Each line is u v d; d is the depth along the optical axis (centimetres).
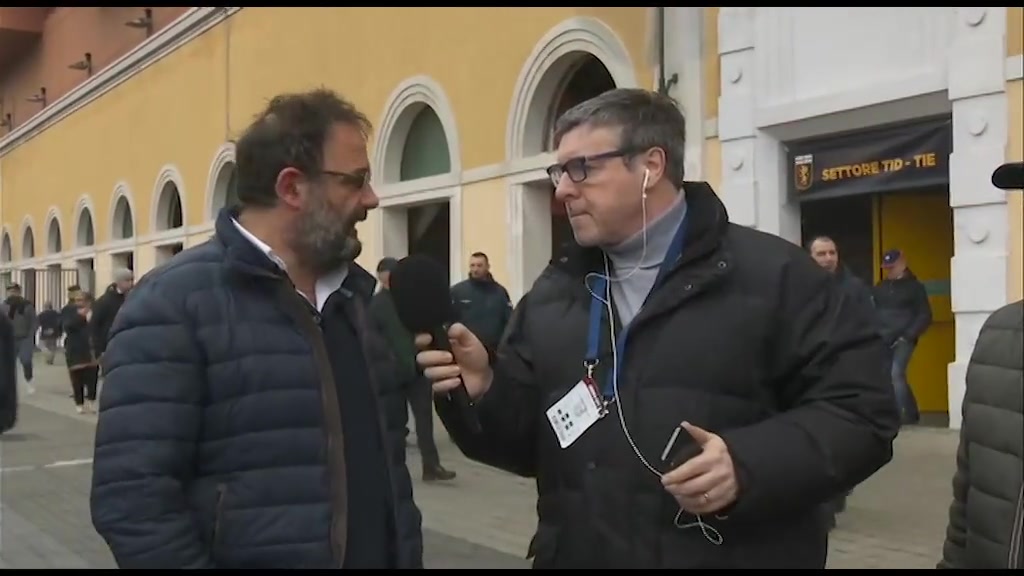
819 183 942
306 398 200
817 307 203
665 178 209
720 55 994
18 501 732
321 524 196
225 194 2081
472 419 220
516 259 1234
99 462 189
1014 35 789
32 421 1266
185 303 197
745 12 967
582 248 221
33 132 3306
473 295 862
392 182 1483
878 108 877
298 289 212
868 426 198
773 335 202
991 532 195
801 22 931
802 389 205
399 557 215
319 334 206
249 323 199
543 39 1190
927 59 845
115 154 2644
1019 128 789
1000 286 800
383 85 1499
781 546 203
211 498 195
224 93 2009
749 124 968
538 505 226
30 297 3086
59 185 3081
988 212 808
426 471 771
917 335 893
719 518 197
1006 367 198
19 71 3469
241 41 1927
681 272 204
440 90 1372
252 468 195
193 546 189
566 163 210
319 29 1656
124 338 194
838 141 930
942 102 843
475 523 630
